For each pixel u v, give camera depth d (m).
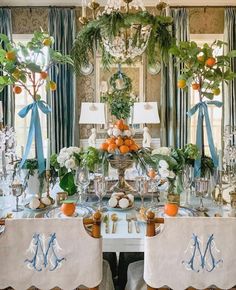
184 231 1.22
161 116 5.20
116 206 1.77
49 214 1.65
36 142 2.05
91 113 4.91
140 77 5.17
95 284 1.24
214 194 2.02
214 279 1.23
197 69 2.06
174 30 5.09
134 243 1.41
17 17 5.18
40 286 1.23
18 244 1.21
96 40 2.12
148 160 1.97
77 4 5.11
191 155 2.00
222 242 1.21
